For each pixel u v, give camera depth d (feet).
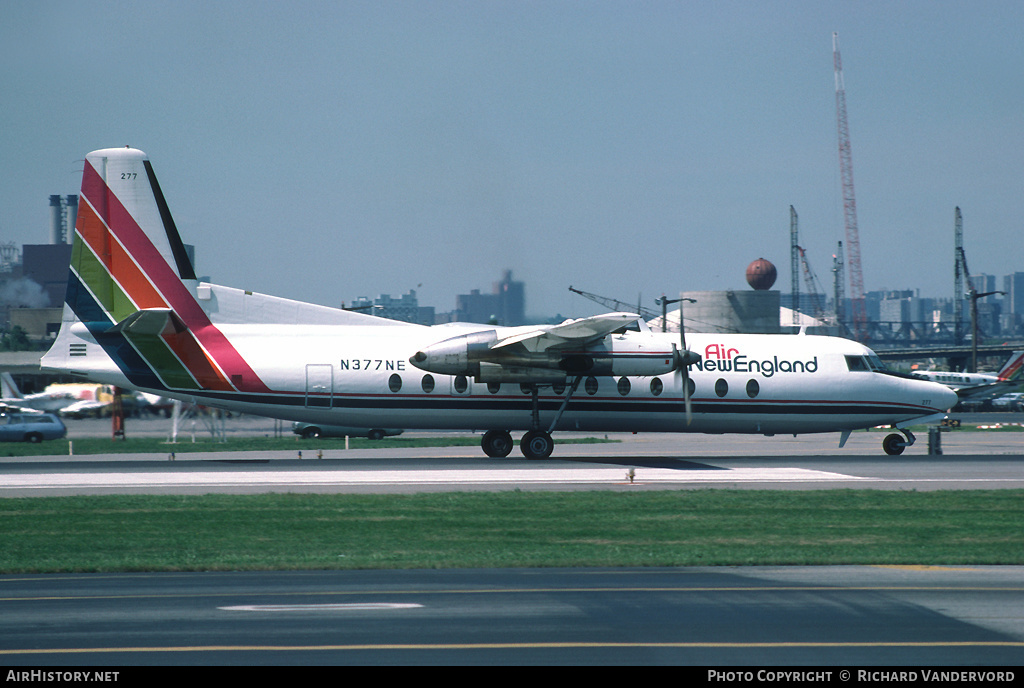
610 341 371.76
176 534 224.94
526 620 136.98
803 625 134.51
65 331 363.56
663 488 302.86
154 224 370.53
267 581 166.71
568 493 291.17
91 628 132.16
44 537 220.23
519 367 366.84
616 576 170.91
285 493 290.97
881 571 176.24
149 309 339.77
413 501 275.39
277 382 367.45
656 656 120.16
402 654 120.26
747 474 339.77
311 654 120.06
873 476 335.26
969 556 192.75
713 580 166.71
